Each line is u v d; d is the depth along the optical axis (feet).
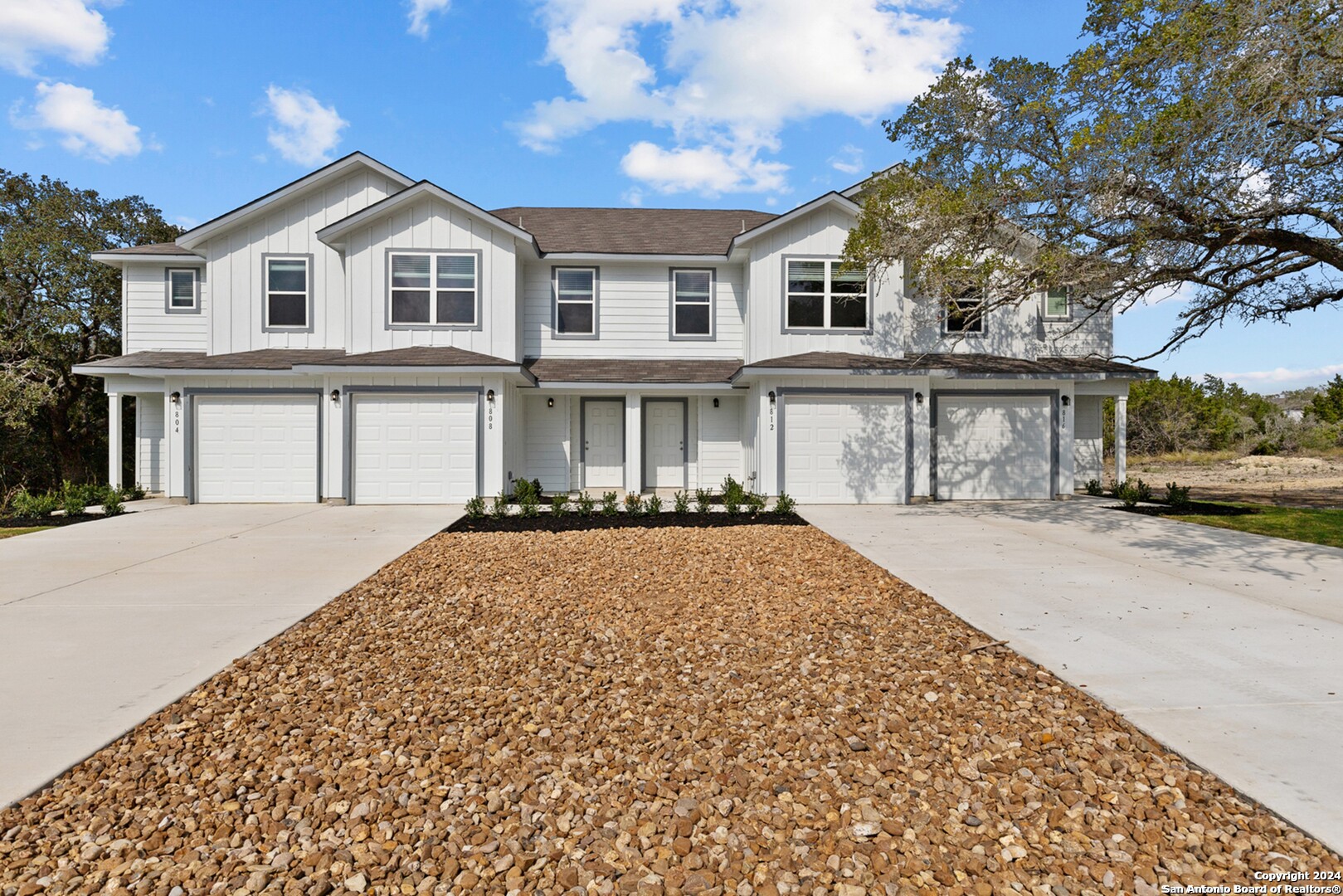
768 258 47.32
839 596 21.84
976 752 11.56
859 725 12.59
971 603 20.68
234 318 48.83
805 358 46.06
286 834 9.28
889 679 14.82
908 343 48.08
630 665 15.85
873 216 37.24
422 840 9.16
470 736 12.19
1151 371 46.29
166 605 20.70
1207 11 23.48
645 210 62.08
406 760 11.32
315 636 17.85
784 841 9.16
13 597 21.63
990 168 31.94
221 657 16.11
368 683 14.76
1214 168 25.31
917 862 8.66
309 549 29.63
